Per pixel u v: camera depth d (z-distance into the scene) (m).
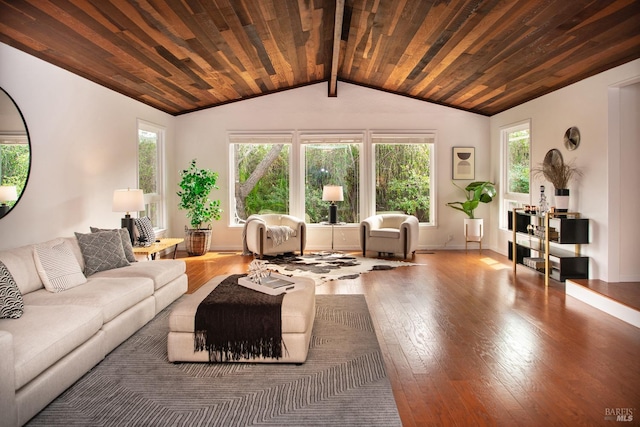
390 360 3.07
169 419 2.30
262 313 3.00
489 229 8.05
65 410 2.38
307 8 4.61
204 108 7.89
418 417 2.32
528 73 5.32
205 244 7.42
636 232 4.74
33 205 4.05
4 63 3.66
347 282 5.44
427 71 6.28
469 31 4.52
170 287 4.41
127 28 3.97
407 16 4.57
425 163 8.09
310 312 3.28
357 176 8.11
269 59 6.00
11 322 2.58
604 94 4.75
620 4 3.38
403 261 6.83
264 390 2.62
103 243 4.18
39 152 4.12
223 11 4.14
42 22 3.52
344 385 2.68
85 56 4.36
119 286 3.53
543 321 3.90
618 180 4.72
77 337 2.67
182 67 5.42
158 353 3.20
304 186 8.09
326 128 7.98
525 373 2.85
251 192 8.12
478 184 7.59
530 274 5.91
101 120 5.30
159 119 7.20
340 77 7.82
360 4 4.59
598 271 4.89
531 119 6.36
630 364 2.98
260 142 7.98
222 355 3.00
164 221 7.49
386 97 7.96
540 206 5.56
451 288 5.12
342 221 8.13
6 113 3.68
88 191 5.00
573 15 3.68
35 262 3.39
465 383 2.71
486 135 7.99
